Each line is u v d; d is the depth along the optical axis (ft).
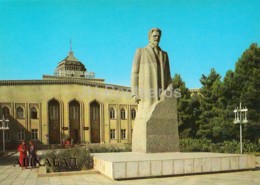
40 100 184.65
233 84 102.37
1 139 171.94
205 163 40.06
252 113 96.78
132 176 36.76
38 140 181.68
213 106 126.52
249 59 100.83
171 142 46.03
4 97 177.37
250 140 104.83
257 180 35.19
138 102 48.70
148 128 45.16
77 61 250.78
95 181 37.24
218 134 108.58
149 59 47.52
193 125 134.82
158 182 34.63
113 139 197.67
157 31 48.24
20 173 52.70
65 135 187.42
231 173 40.78
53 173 44.39
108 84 199.31
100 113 196.44
